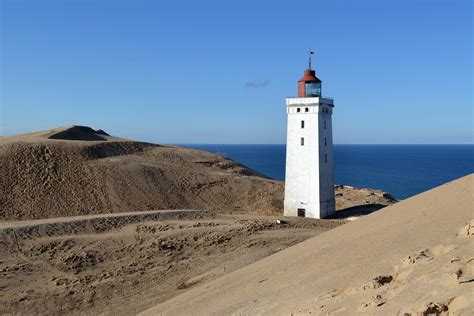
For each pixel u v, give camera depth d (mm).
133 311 25297
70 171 58562
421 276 12281
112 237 37688
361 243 19828
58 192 54344
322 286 16094
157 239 36906
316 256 20812
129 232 39062
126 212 47906
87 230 39500
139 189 57406
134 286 29062
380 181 139125
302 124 47906
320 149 47406
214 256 33156
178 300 22594
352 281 15312
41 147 62000
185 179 62031
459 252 13023
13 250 34938
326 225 42219
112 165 61469
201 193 59531
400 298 11398
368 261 16875
